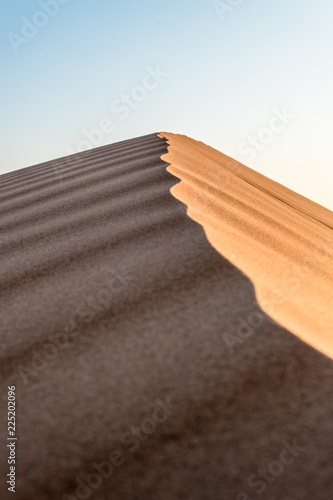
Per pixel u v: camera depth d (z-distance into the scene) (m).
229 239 6.30
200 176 12.34
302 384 3.51
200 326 4.27
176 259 5.61
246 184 16.28
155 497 2.81
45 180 13.53
